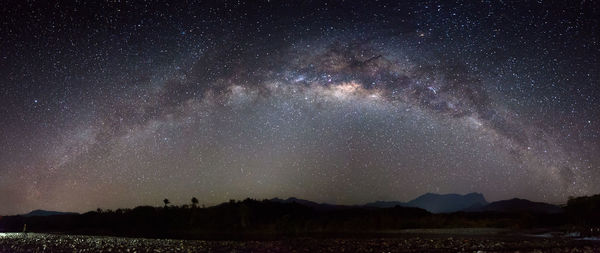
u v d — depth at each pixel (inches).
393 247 1165.1
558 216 2102.6
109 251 1240.8
